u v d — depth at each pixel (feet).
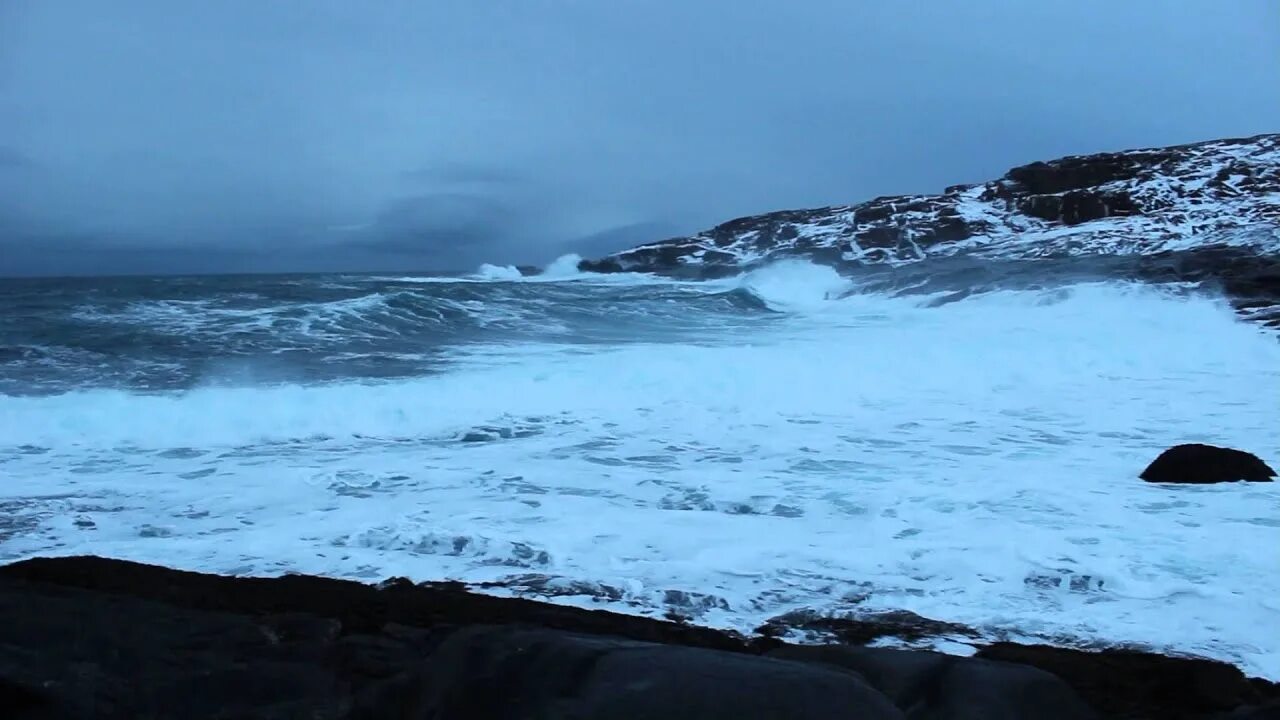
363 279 137.39
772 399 36.45
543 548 17.42
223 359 44.01
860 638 13.28
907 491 22.56
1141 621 13.96
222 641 11.99
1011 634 13.41
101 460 26.05
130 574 14.75
